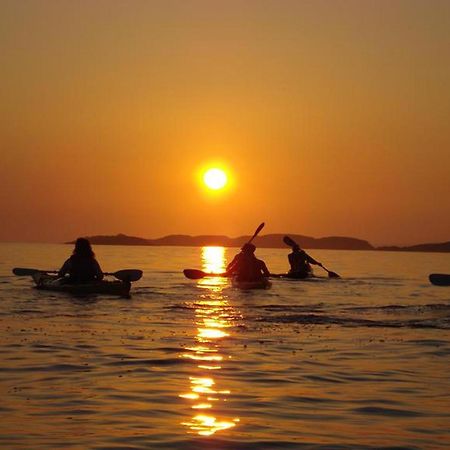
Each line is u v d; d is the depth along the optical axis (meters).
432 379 9.16
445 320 14.89
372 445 6.42
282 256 73.31
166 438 6.56
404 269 42.62
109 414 7.32
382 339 12.23
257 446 6.37
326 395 8.29
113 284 19.75
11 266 36.31
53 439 6.47
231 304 17.89
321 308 17.30
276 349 11.16
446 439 6.62
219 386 8.65
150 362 10.00
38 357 10.23
